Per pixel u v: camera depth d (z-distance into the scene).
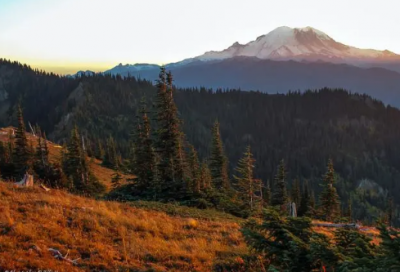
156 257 10.04
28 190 15.72
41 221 11.19
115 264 8.84
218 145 35.66
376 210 132.62
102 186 46.16
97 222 12.24
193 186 25.19
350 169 171.25
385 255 6.30
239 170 30.91
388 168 175.38
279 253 8.91
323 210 39.56
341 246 8.26
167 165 27.22
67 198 15.74
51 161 57.53
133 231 12.35
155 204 20.59
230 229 15.50
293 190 60.41
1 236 9.14
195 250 11.22
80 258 8.93
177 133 27.88
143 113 29.73
